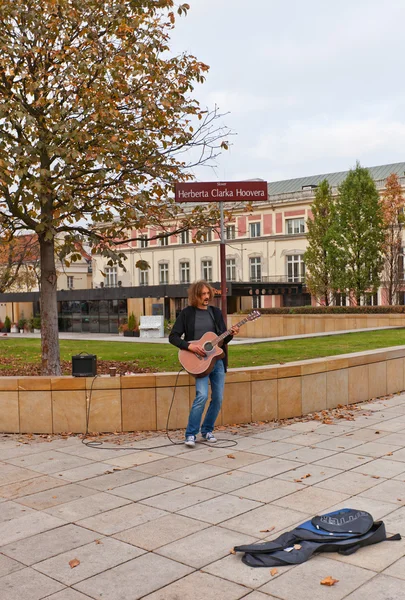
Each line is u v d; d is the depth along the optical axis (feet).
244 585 11.93
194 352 23.03
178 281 195.62
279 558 12.78
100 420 25.77
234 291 119.85
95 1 32.12
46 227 32.30
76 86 31.83
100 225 55.83
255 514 15.71
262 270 178.50
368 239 128.57
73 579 12.33
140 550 13.66
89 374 25.90
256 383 27.30
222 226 31.40
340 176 196.75
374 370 33.58
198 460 21.12
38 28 31.53
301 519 15.30
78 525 15.25
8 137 30.83
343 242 130.72
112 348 52.01
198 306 23.89
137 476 19.35
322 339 53.57
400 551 13.29
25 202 30.60
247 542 13.97
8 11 30.42
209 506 16.40
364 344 47.11
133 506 16.56
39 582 12.22
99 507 16.53
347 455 21.47
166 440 24.22
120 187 33.76
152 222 35.76
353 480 18.48
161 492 17.69
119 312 119.85
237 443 23.49
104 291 120.16
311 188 177.06
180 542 14.05
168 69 34.19
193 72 34.35
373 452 21.84
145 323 94.94
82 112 31.19
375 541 13.75
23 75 32.50
